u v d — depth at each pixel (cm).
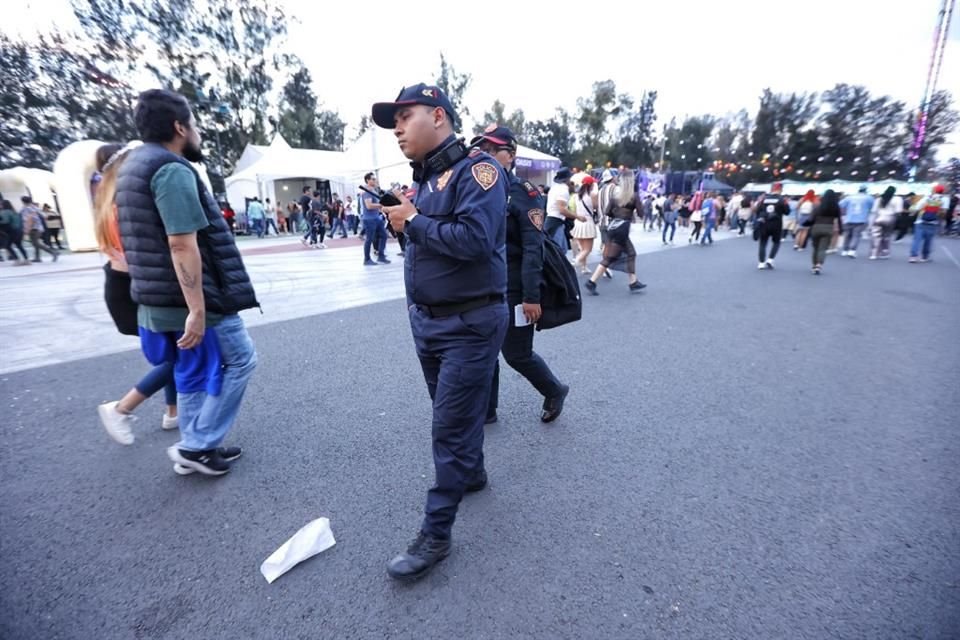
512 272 278
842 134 5022
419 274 191
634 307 636
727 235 2162
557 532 213
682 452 278
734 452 277
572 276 289
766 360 430
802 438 293
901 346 473
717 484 247
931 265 1088
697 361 427
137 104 211
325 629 165
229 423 251
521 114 5722
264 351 452
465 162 181
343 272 921
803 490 241
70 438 296
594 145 5206
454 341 190
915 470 258
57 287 796
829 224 905
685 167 6794
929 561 193
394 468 263
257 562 197
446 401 189
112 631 164
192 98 2977
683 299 687
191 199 204
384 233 1038
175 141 219
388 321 558
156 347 237
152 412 330
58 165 1389
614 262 714
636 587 182
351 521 221
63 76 2589
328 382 379
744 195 2409
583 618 169
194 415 249
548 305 281
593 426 310
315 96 5122
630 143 6044
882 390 365
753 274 928
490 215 174
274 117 3759
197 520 222
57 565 194
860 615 168
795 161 5244
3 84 2450
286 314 591
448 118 187
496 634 163
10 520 221
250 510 229
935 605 171
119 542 207
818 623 165
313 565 195
